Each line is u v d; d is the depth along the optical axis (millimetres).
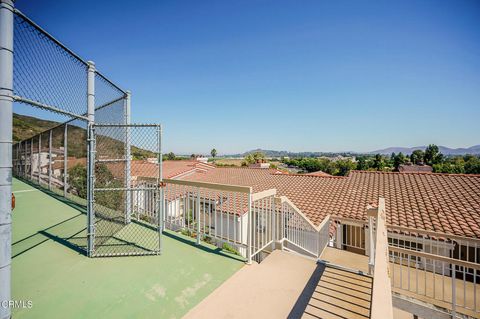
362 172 12555
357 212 8859
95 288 2586
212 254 3553
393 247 4371
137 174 5375
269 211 3959
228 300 2484
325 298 2680
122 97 4492
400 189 10141
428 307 3949
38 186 9328
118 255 3387
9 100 1793
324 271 3256
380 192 10219
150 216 4871
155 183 4695
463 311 3729
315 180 12852
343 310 2486
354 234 9070
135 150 4570
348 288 2904
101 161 3924
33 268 2986
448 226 7184
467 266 3682
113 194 4359
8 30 1799
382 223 2336
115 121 4277
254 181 13984
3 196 1750
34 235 4121
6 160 1767
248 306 2406
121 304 2330
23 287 2562
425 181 10359
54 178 8328
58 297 2408
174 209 4832
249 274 3043
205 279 2857
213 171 17906
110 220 4266
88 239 3348
